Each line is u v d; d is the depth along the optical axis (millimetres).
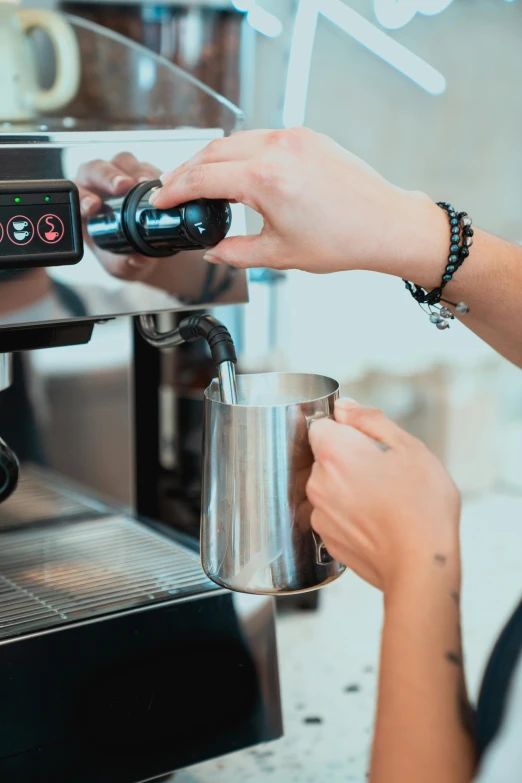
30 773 459
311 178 434
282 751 708
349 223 451
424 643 346
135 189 469
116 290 486
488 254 512
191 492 888
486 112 1470
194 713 503
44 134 456
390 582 369
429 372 1411
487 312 529
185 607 498
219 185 430
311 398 467
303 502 426
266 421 416
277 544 427
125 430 776
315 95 1215
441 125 1407
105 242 476
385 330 1484
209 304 522
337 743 721
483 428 1394
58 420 810
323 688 805
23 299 461
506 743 296
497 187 1530
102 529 667
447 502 378
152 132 487
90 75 650
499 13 1430
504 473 1479
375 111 1307
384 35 1234
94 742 475
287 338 905
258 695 521
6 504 733
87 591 519
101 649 474
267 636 521
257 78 1083
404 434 404
